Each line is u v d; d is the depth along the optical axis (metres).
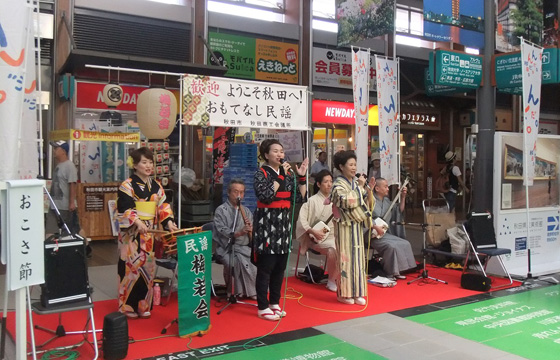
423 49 13.59
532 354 4.10
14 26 4.50
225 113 5.57
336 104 12.40
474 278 6.18
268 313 4.94
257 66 11.25
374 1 8.50
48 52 9.11
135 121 9.92
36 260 3.52
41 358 3.90
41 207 3.55
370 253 7.09
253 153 9.11
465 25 7.64
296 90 6.03
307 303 5.57
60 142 7.67
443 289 6.21
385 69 7.71
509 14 8.34
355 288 5.48
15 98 4.51
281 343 4.28
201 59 10.52
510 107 15.75
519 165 7.18
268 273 4.96
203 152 10.76
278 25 11.47
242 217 5.66
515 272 6.99
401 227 7.18
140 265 4.88
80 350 4.07
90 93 9.47
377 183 7.07
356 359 3.96
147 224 4.89
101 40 9.59
